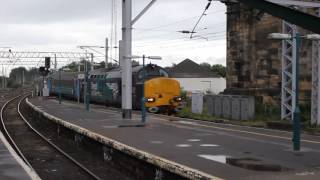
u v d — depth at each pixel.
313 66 23.89
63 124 26.09
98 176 15.22
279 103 32.47
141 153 13.67
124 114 26.72
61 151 21.33
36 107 42.88
